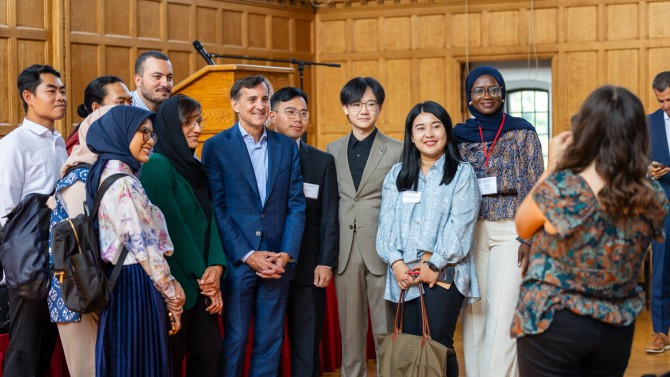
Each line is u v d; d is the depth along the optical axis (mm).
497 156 4164
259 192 3939
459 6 10297
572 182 2520
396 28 10539
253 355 3928
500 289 4090
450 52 10359
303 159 4211
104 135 3275
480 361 4262
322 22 10766
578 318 2557
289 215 3975
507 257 4113
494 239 4164
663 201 2549
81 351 3311
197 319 3674
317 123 10820
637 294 2656
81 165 3398
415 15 10469
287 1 10398
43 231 3439
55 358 3857
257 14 10117
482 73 4211
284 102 4305
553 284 2574
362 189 4285
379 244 4070
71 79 8328
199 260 3596
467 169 4016
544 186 2555
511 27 10148
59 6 8164
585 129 2518
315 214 4188
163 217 3371
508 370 4066
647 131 2514
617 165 2459
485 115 4234
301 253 4133
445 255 3865
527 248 4043
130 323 3221
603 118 2486
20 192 3877
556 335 2578
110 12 8688
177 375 3666
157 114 3713
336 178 4281
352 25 10680
